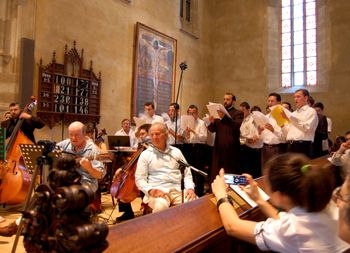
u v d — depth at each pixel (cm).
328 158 432
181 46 1327
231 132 593
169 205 358
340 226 129
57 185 104
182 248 144
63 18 852
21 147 322
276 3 1461
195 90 1411
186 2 1391
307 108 545
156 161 381
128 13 1062
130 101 1067
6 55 739
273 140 631
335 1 1302
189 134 706
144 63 1113
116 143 684
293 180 145
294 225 143
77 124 379
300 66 1399
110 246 135
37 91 790
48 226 101
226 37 1522
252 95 1451
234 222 167
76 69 881
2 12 742
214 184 205
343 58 1272
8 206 551
